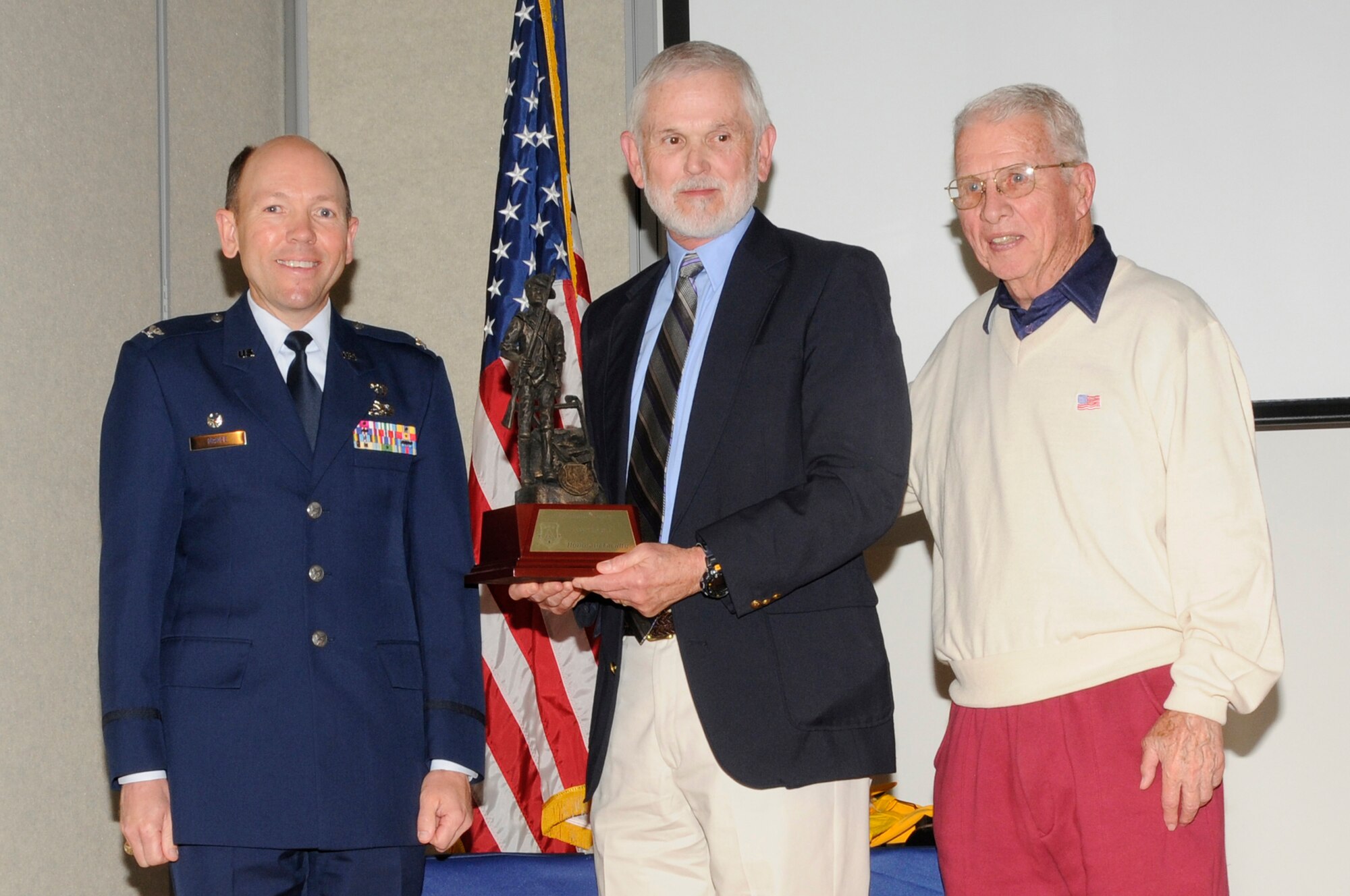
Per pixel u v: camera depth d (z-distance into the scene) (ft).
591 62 11.37
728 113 6.63
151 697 5.97
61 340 8.75
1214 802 6.16
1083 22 9.83
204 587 6.12
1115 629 6.20
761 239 6.74
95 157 9.25
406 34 11.83
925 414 7.33
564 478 6.37
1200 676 5.95
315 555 6.21
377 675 6.25
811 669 6.14
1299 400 9.45
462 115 11.72
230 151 11.11
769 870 6.02
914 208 10.02
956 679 6.88
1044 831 6.28
